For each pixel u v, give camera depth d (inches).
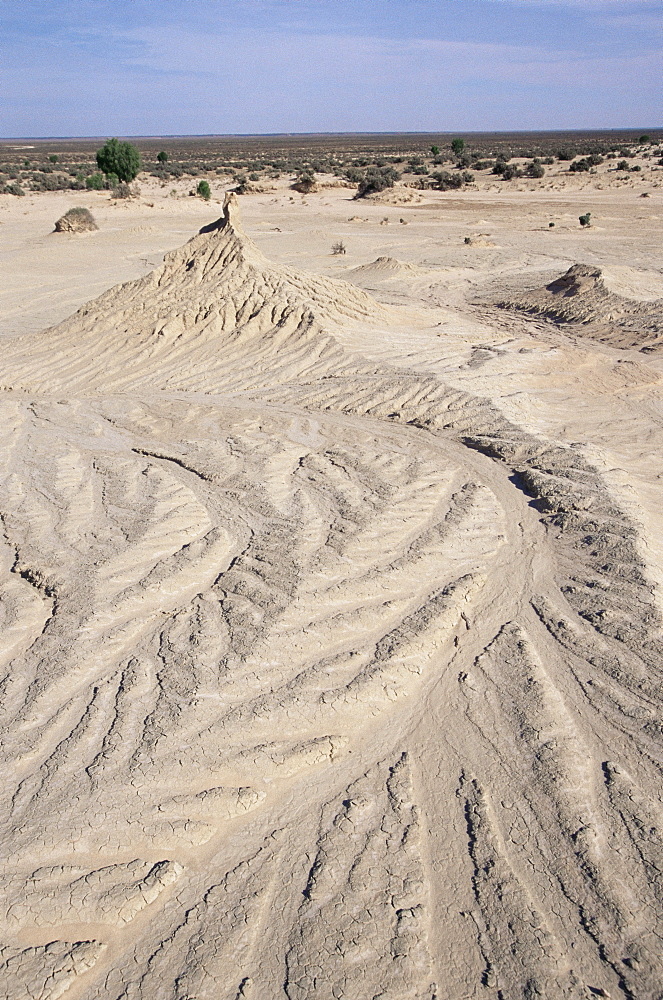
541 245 1353.3
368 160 3563.0
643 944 170.1
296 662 263.4
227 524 369.1
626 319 768.9
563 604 300.5
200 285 740.0
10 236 1596.9
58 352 700.7
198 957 170.1
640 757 224.2
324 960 168.6
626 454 462.6
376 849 196.9
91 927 177.5
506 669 263.3
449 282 1080.2
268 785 216.8
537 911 178.7
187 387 608.7
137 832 199.8
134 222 1761.8
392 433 498.6
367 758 228.4
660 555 327.9
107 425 532.7
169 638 278.4
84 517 380.5
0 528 373.7
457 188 2362.2
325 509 379.6
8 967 168.4
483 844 197.0
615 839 196.9
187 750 224.7
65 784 214.1
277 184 2568.9
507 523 367.6
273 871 191.2
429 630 280.7
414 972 166.2
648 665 259.4
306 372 624.7
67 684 256.1
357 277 1117.1
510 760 225.3
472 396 545.6
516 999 159.9
